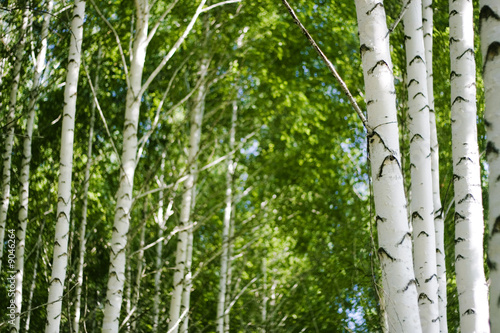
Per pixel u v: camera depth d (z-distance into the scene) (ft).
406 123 20.44
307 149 33.01
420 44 13.26
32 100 19.93
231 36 27.25
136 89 16.66
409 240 7.20
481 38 5.49
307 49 29.27
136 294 21.33
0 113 22.33
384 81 7.59
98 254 26.89
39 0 19.49
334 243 27.86
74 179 24.09
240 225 32.07
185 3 26.08
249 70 29.45
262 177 33.88
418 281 11.87
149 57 27.86
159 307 26.25
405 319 6.92
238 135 33.01
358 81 27.12
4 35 19.57
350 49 27.55
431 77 15.05
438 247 13.93
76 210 26.21
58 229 15.25
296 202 32.58
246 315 31.83
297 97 30.94
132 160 16.19
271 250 33.94
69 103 15.92
